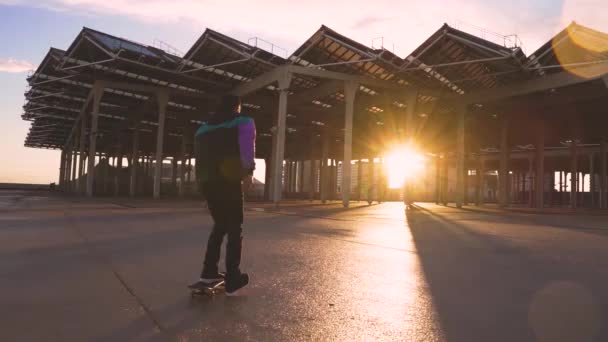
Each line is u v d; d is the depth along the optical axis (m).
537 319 2.77
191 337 2.28
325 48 27.81
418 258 5.46
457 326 2.61
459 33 24.50
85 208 15.52
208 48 29.28
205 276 3.26
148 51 30.73
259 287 3.57
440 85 32.03
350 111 29.17
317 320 2.68
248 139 3.27
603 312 2.96
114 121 51.16
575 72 26.88
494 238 8.54
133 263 4.55
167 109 44.31
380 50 25.86
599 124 40.34
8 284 3.46
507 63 26.33
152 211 14.60
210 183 3.25
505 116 38.31
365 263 4.93
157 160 35.19
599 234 10.03
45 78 35.28
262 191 75.12
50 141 71.50
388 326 2.59
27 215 11.24
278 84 30.17
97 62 29.11
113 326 2.44
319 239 7.39
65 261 4.59
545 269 4.80
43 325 2.43
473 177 85.88
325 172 47.00
